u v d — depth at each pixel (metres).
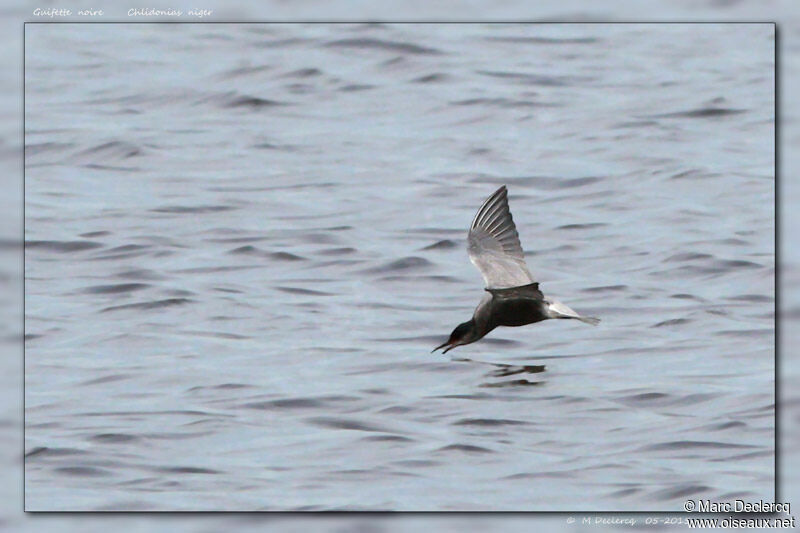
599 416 13.23
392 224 20.44
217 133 25.72
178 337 15.88
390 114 26.69
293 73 29.17
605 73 29.17
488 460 12.21
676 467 12.04
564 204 21.52
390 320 16.38
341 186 22.36
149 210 21.28
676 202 21.33
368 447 12.52
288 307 16.94
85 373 14.62
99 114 27.03
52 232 20.19
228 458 12.41
